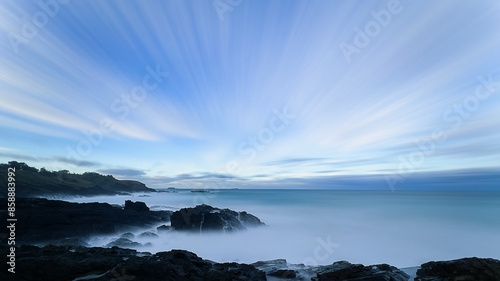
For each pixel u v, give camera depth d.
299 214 46.94
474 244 25.86
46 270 8.56
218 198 97.56
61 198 76.00
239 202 74.62
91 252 11.47
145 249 21.14
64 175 106.44
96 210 30.08
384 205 60.78
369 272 10.00
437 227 33.94
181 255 10.39
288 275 10.55
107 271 9.19
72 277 8.66
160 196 123.44
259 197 101.50
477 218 40.34
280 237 27.95
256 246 24.17
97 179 153.38
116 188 159.00
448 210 49.81
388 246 24.95
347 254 22.62
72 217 25.78
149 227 30.30
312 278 10.16
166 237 25.66
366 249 23.98
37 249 10.86
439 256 22.45
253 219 33.62
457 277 8.45
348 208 55.22
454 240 27.36
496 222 37.03
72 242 18.75
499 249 24.30
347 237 28.28
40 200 30.00
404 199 80.75
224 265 10.38
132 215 33.16
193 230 27.28
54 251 10.63
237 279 8.95
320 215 45.38
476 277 8.26
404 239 27.50
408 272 11.26
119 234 25.09
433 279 9.34
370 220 39.59
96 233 23.11
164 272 8.47
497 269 8.29
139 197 112.50
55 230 20.97
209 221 28.41
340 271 9.77
